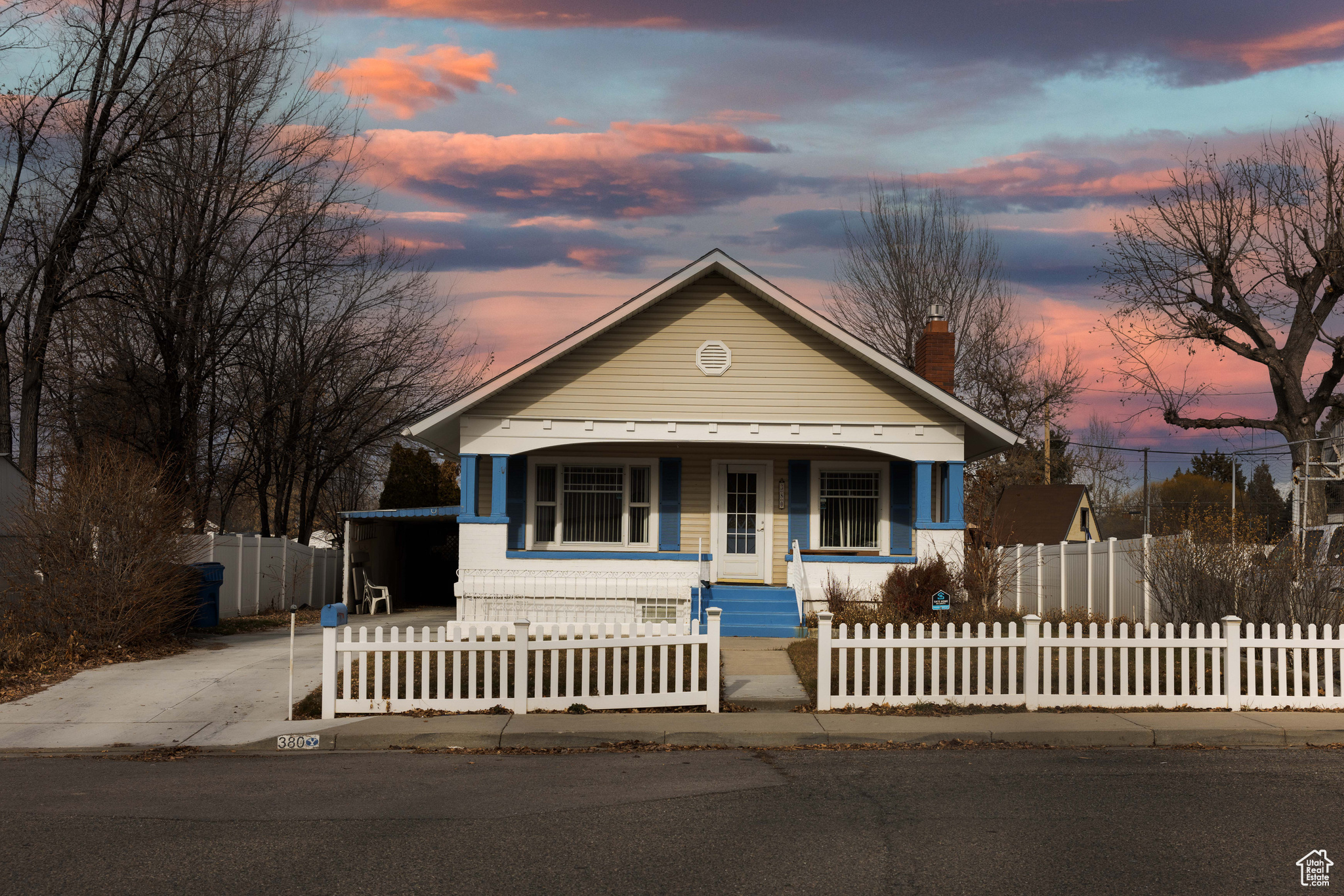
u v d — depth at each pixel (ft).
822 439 64.49
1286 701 37.91
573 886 20.66
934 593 61.00
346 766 31.68
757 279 62.75
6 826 24.81
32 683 42.78
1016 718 36.52
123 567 49.60
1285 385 100.63
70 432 89.20
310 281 100.48
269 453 104.27
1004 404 139.95
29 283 80.59
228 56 87.61
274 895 20.22
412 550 120.37
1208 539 50.26
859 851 22.75
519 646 37.63
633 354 64.49
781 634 60.85
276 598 86.63
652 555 65.16
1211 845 23.16
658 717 37.11
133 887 20.67
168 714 37.86
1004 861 22.07
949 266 127.44
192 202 83.82
